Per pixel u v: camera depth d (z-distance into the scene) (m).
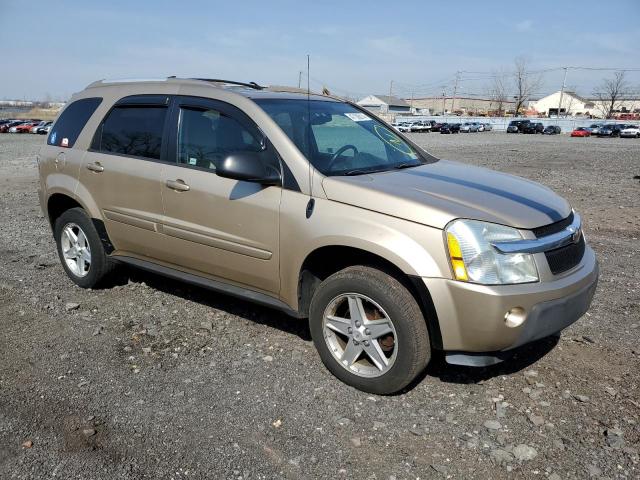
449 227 3.12
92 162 4.88
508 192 3.62
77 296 5.11
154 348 4.07
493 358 3.23
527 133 63.22
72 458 2.86
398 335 3.26
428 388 3.53
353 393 3.47
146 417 3.21
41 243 7.11
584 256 3.67
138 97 4.71
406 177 3.74
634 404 3.33
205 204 4.04
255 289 4.01
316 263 3.69
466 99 140.50
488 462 2.84
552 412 3.26
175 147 4.32
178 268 4.49
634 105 112.31
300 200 3.59
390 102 124.38
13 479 2.71
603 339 4.20
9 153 25.41
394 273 3.35
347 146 4.11
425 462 2.84
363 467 2.80
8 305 4.89
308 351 4.03
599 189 11.92
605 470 2.77
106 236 4.91
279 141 3.76
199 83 4.39
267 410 3.28
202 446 2.96
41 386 3.54
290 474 2.75
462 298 3.08
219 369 3.76
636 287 5.35
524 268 3.13
